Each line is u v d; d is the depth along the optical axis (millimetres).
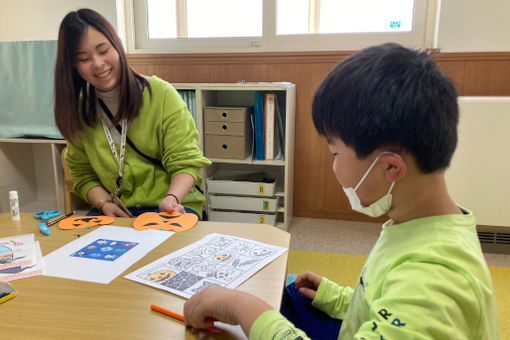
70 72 1313
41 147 2695
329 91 536
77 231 974
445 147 500
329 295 836
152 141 1431
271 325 513
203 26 2510
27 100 2279
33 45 2221
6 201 2514
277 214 2430
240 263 781
